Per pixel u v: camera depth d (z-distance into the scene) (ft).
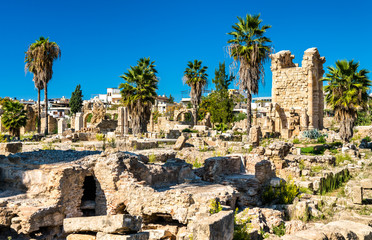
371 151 108.88
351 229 25.53
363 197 51.06
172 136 141.79
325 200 49.24
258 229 33.47
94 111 217.97
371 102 199.62
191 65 195.21
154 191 34.86
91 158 40.50
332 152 101.71
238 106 392.06
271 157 67.72
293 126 169.68
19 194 36.60
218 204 32.99
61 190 34.91
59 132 140.46
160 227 33.83
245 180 47.11
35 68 151.94
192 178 47.42
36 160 44.65
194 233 20.71
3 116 150.30
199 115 264.93
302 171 64.28
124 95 144.56
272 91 183.83
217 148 91.04
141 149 88.84
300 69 176.04
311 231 24.34
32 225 31.58
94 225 25.71
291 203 46.60
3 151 58.75
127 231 24.84
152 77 144.46
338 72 116.88
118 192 37.29
